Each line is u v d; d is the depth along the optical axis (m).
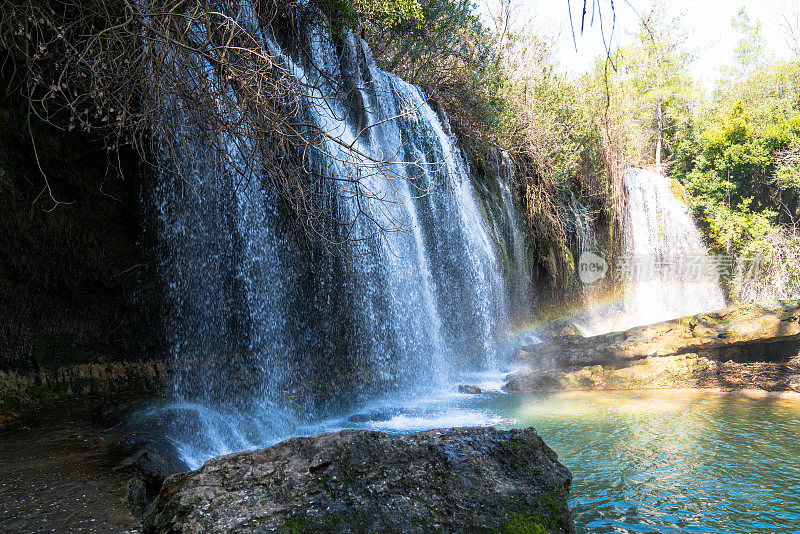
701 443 5.25
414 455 2.49
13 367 5.90
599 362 9.11
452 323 10.66
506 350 11.88
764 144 24.05
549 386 8.56
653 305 19.70
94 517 2.88
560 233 15.77
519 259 13.97
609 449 5.14
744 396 7.56
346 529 2.06
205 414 6.04
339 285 8.09
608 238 18.59
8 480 3.54
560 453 5.07
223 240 6.87
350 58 9.35
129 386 6.54
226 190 6.75
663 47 25.84
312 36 8.22
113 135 5.66
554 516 2.24
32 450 4.36
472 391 8.49
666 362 8.62
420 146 10.90
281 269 7.53
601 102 18.44
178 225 6.45
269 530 2.04
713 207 24.06
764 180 24.39
